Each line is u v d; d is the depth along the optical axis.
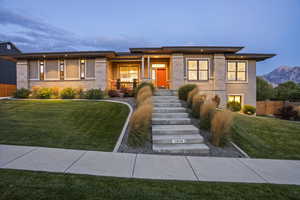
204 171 3.43
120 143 4.93
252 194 2.62
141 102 7.49
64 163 3.61
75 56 14.04
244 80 14.12
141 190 2.65
